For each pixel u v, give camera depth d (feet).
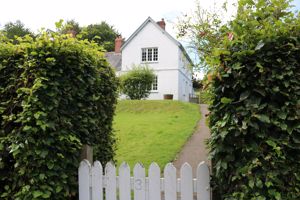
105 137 13.58
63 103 10.18
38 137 9.48
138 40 84.74
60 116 10.01
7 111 9.98
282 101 7.82
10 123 9.91
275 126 7.81
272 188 7.58
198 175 9.04
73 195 10.16
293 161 7.72
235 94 8.18
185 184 9.07
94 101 12.05
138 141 28.07
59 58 10.18
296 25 7.89
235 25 8.36
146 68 73.72
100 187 9.91
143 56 85.05
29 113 9.25
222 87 8.20
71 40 10.89
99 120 12.74
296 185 7.66
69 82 10.47
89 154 10.84
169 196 9.20
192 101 98.07
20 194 9.36
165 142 27.25
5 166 10.02
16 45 10.28
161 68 83.30
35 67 9.74
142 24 84.07
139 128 33.96
